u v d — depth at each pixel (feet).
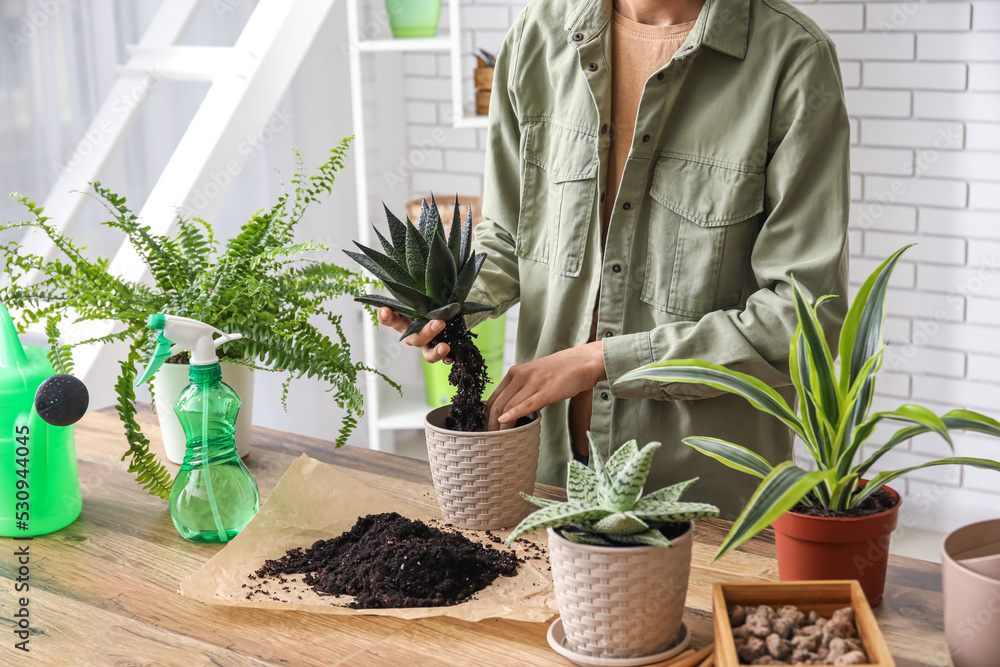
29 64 8.05
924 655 3.00
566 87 5.05
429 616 3.35
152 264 4.72
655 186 4.76
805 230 4.37
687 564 3.03
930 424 2.75
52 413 3.75
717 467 4.86
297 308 4.86
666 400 4.87
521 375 4.23
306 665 3.09
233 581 3.62
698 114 4.64
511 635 3.24
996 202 8.88
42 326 7.40
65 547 4.05
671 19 4.78
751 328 4.28
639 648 3.01
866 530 3.09
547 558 3.76
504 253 5.55
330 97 10.23
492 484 3.95
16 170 8.10
